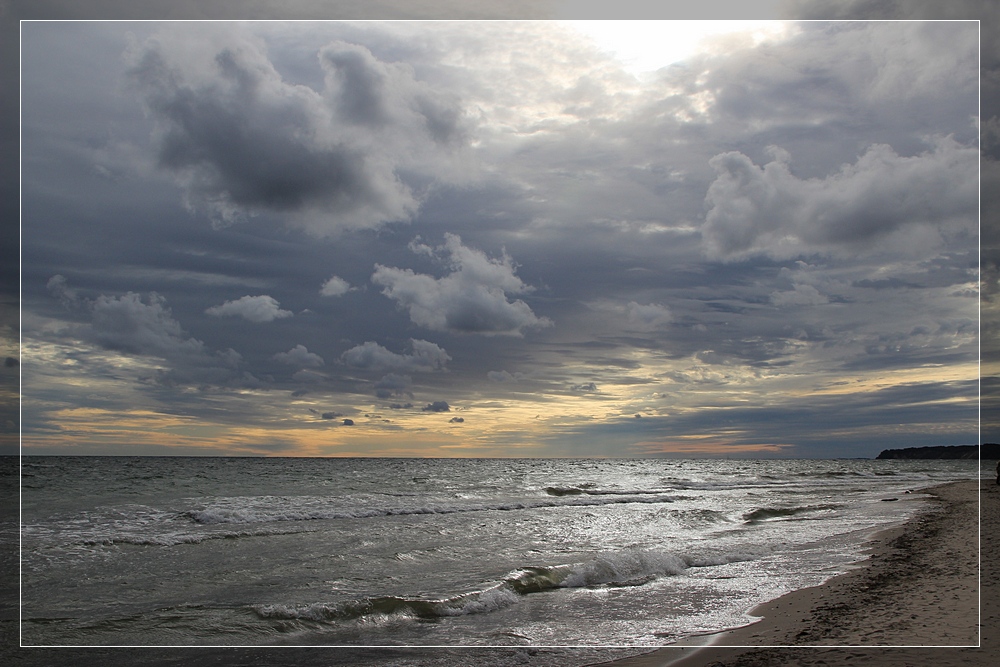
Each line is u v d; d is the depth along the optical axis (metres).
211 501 23.17
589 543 14.59
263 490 30.44
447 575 10.90
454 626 7.89
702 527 17.70
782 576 10.50
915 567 10.70
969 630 6.84
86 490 29.19
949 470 77.50
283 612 8.38
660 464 106.69
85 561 12.05
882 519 18.66
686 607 8.66
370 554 12.94
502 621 8.11
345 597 9.29
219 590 9.78
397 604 8.66
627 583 10.19
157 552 13.05
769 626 7.47
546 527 17.58
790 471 69.94
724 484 41.66
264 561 12.15
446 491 32.03
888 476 56.38
